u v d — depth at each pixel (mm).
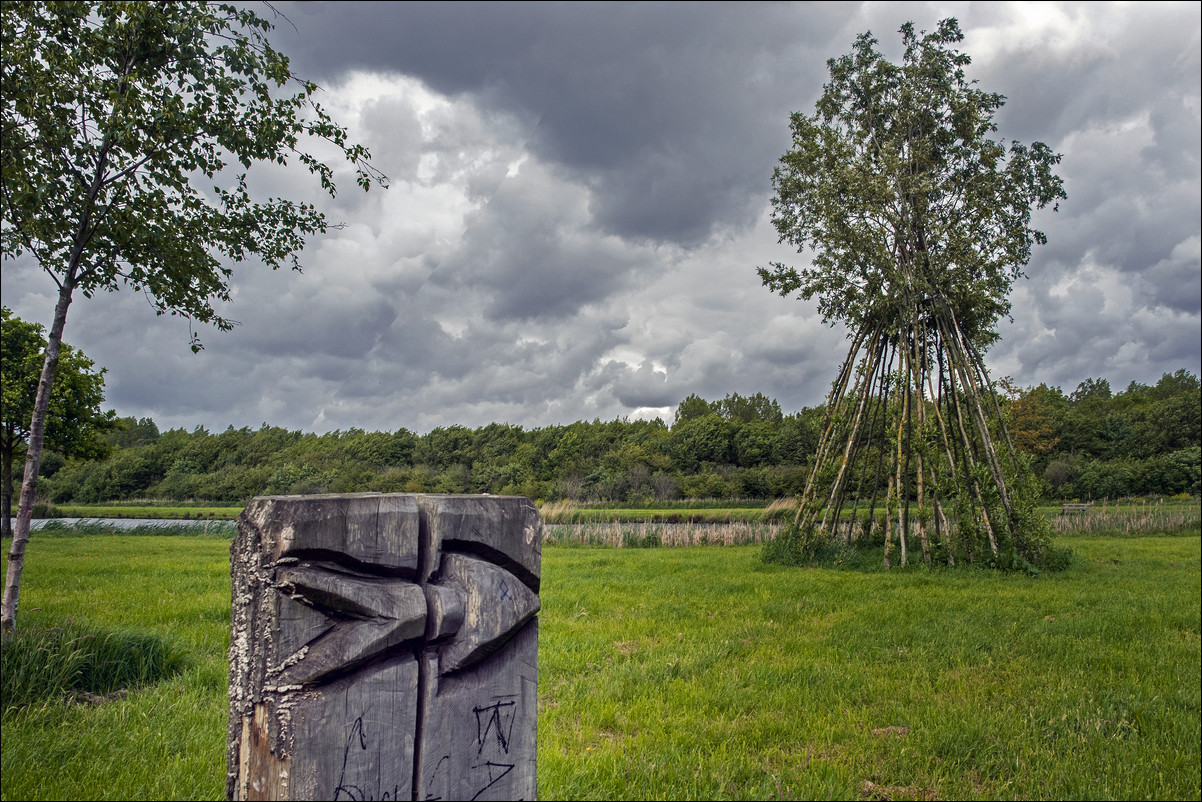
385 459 51094
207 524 25141
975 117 13062
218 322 5949
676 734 3943
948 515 14680
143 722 3922
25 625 4918
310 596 1498
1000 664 5625
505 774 1669
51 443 20203
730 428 54375
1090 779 3537
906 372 13430
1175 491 37125
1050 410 47812
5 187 4797
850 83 14047
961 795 3355
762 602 8406
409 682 1550
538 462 52031
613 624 6949
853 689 4852
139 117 4855
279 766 1445
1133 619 7594
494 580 1652
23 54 4672
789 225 14180
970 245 13172
